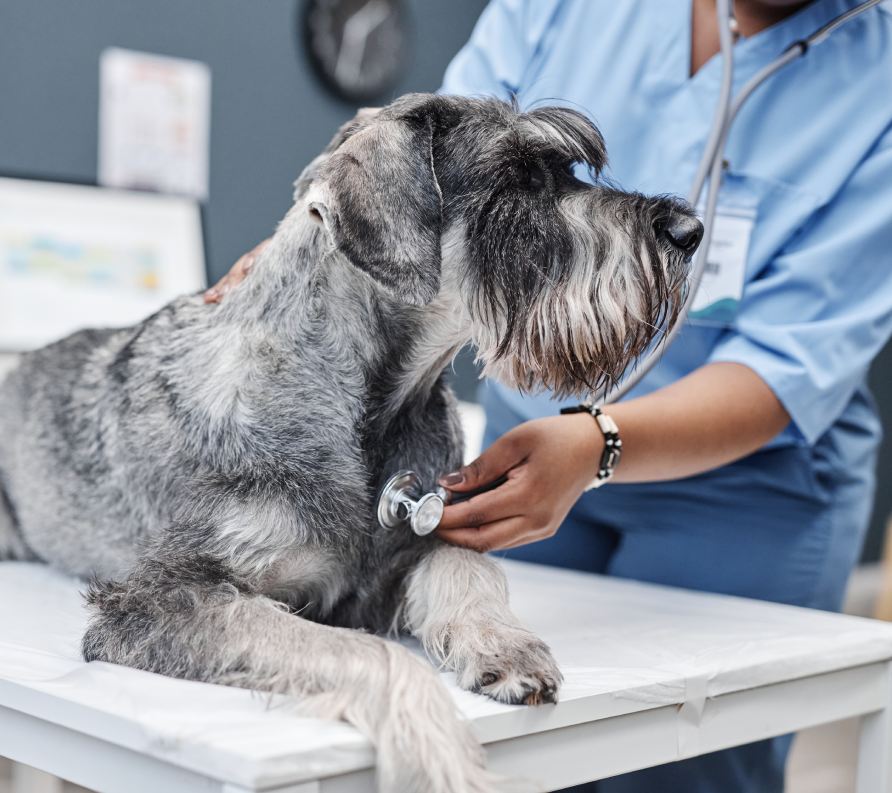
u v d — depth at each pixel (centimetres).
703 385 173
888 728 164
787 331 179
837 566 204
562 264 154
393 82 507
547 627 161
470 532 149
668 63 204
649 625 164
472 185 156
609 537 226
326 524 141
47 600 173
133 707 111
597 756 125
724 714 140
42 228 377
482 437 233
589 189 161
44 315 370
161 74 431
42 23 400
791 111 193
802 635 159
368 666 115
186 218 414
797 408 175
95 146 418
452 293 154
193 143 443
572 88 214
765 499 198
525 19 225
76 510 183
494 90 225
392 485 145
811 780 336
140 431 159
